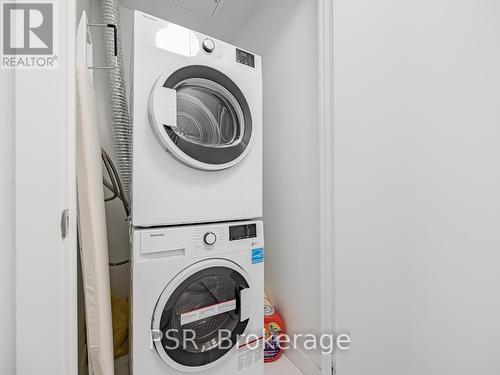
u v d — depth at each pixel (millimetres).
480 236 854
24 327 533
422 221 908
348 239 1070
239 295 1141
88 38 999
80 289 1002
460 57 835
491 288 878
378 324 999
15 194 528
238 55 1219
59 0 572
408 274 937
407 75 924
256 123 1255
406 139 929
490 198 855
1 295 522
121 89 1385
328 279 1139
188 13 1753
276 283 1571
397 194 953
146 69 960
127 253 1638
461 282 858
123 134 1372
